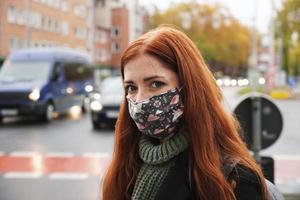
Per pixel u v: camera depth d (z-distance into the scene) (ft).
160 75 6.05
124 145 7.19
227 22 253.24
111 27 283.38
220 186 5.40
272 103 16.75
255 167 5.53
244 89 132.67
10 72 62.23
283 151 39.24
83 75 76.18
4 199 23.89
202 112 5.90
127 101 7.12
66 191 25.48
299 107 88.48
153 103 6.07
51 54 64.49
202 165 5.59
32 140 45.06
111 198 7.25
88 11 242.37
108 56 278.67
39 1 187.42
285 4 104.17
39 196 24.44
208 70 6.24
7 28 164.76
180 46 6.12
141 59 6.13
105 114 52.37
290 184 26.37
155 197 5.81
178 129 6.23
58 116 71.00
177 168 5.85
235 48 270.46
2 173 30.14
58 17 205.87
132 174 7.09
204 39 236.84
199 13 240.32
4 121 62.69
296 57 169.78
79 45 229.45
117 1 292.81
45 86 60.39
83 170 31.04
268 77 123.44
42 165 32.83
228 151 5.79
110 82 57.31
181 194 5.67
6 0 163.84
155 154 6.04
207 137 5.77
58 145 41.88
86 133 50.24
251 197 5.36
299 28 104.12
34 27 183.93
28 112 58.59
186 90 6.01
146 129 6.23
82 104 75.00
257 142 16.78
